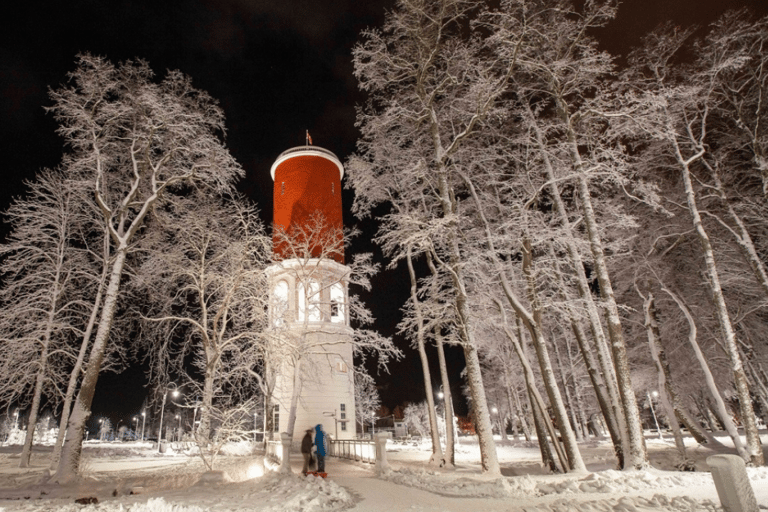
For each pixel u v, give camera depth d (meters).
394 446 45.22
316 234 29.73
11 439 66.56
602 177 16.50
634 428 13.95
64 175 23.42
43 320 22.61
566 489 10.72
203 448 17.86
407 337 21.81
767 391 22.77
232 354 21.42
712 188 19.75
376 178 21.05
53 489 13.13
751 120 19.47
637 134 17.67
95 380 16.23
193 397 20.34
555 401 14.77
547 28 16.55
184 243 20.98
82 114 17.78
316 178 38.31
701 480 11.10
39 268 22.80
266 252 20.69
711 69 17.58
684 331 24.67
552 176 17.06
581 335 16.75
